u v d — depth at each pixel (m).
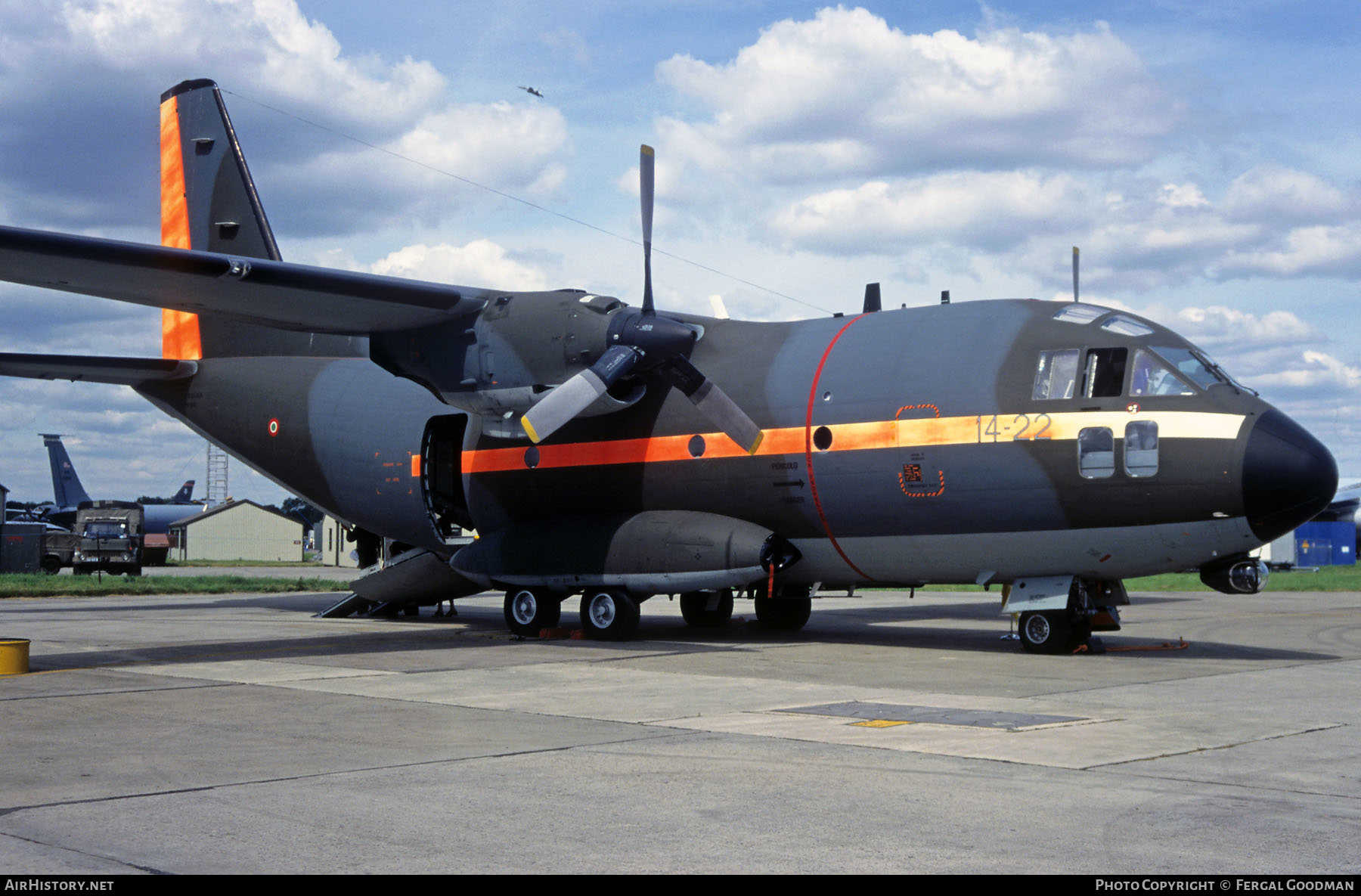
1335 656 13.45
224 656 13.33
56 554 43.00
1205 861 4.95
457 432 17.84
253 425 19.72
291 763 7.03
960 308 14.49
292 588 30.42
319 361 19.67
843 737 7.90
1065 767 6.88
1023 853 5.09
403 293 14.81
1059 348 13.33
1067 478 12.93
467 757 7.23
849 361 14.58
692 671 11.84
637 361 14.26
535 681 11.07
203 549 71.00
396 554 19.30
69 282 13.98
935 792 6.24
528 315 15.10
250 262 13.62
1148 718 8.73
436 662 12.73
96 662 12.77
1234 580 13.10
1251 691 10.30
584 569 15.55
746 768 6.87
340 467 18.72
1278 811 5.81
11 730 8.25
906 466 13.75
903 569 14.64
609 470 15.81
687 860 5.00
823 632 17.34
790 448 14.51
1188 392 12.71
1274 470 12.15
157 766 6.94
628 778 6.60
